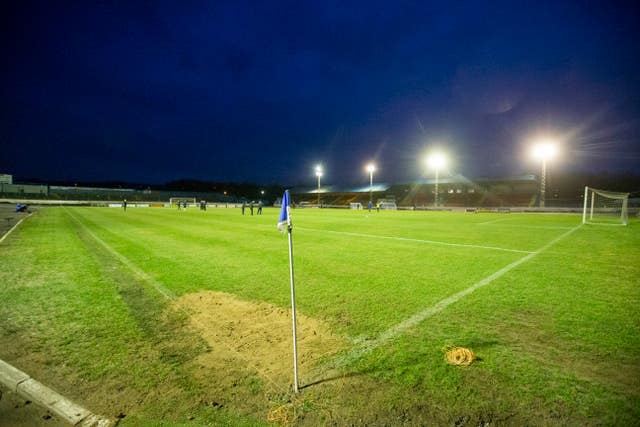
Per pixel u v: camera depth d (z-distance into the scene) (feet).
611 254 28.40
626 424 7.27
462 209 123.65
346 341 11.64
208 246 34.14
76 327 13.17
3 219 72.02
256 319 13.94
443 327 12.83
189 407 8.01
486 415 7.61
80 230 49.62
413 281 19.90
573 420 7.43
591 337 11.82
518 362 10.03
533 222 66.03
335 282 19.80
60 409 8.03
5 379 9.37
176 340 11.93
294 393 8.50
